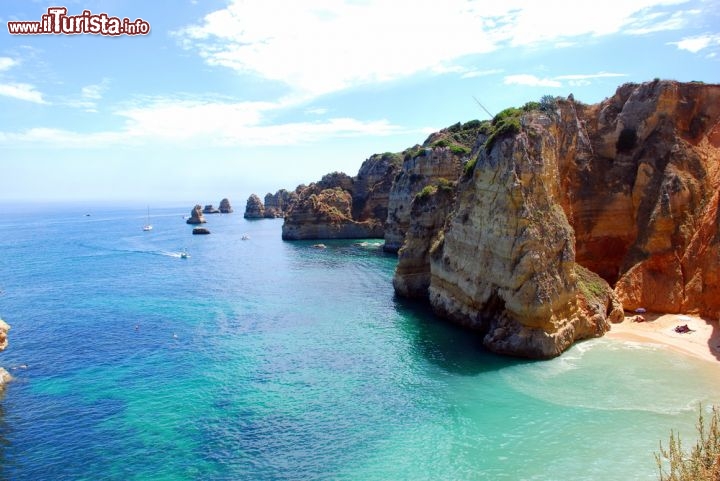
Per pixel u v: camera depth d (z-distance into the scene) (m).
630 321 54.88
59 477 30.94
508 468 30.27
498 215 51.34
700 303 53.94
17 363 50.34
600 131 68.19
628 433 33.31
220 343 55.78
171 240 172.62
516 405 37.94
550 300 47.06
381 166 169.00
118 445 34.44
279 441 34.62
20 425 37.28
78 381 45.44
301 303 74.00
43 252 143.62
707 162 61.25
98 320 66.44
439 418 36.84
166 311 70.81
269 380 44.88
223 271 105.06
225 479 30.53
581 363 44.69
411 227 76.69
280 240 163.38
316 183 181.62
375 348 52.28
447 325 59.47
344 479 30.09
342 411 38.59
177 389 43.31
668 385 39.81
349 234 161.38
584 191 65.56
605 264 64.12
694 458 22.16
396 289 76.88
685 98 64.94
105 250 147.50
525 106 63.28
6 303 77.31
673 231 58.22
